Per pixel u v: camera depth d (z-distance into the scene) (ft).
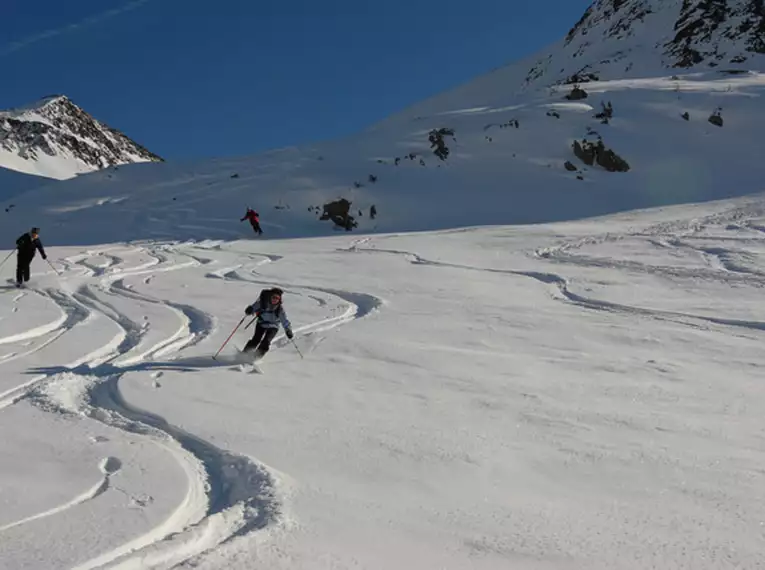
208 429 19.58
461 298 45.70
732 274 56.65
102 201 138.51
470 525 13.83
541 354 30.25
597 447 18.70
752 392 24.49
